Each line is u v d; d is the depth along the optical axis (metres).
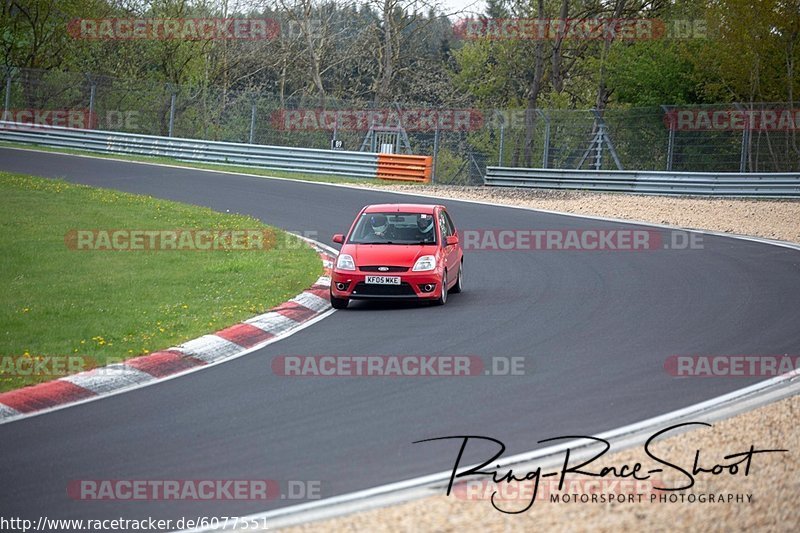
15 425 16.78
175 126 78.12
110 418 17.17
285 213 47.41
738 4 71.75
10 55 89.31
